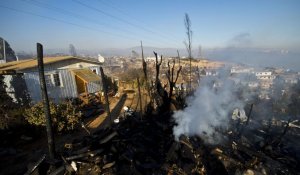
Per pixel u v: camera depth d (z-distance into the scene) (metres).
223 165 8.33
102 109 20.22
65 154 8.75
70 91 23.23
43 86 8.20
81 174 7.80
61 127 13.83
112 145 9.00
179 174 7.81
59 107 14.71
